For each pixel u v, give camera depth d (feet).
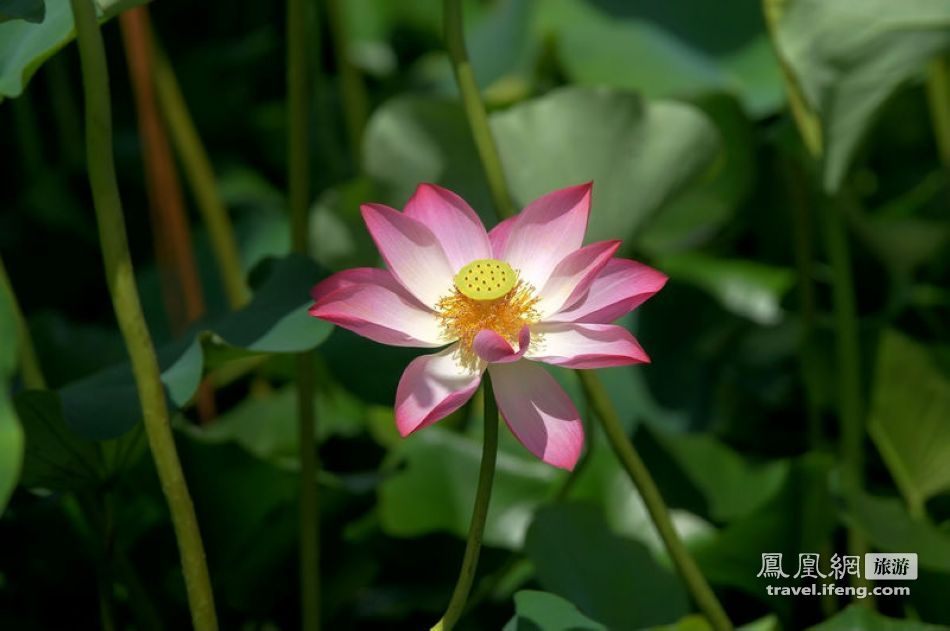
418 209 7.80
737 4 11.48
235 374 9.73
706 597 8.18
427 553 9.07
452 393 7.57
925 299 9.84
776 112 10.87
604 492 9.01
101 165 7.59
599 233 8.78
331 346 8.63
